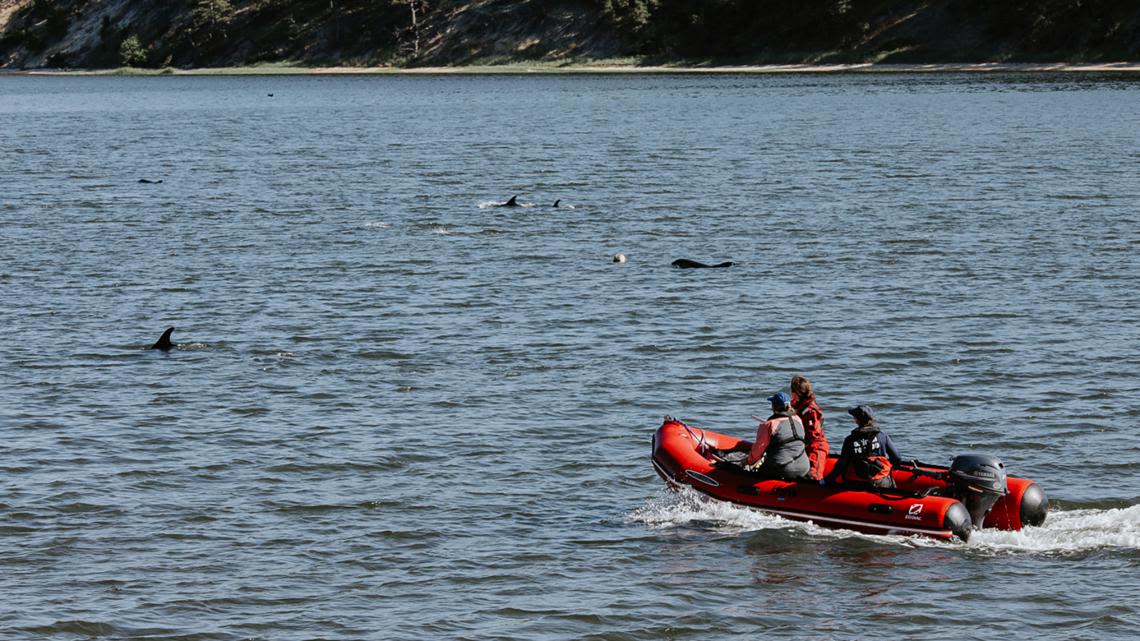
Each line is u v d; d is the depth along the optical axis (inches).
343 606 788.6
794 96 6476.4
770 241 2069.4
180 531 902.4
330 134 4692.4
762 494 916.6
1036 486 892.6
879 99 6028.5
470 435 1111.6
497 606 788.6
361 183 2999.5
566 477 1014.4
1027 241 2016.5
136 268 1891.0
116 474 1016.2
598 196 2691.9
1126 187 2637.8
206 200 2691.9
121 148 4136.3
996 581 816.3
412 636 749.3
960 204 2444.6
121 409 1194.0
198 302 1654.8
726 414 1176.8
